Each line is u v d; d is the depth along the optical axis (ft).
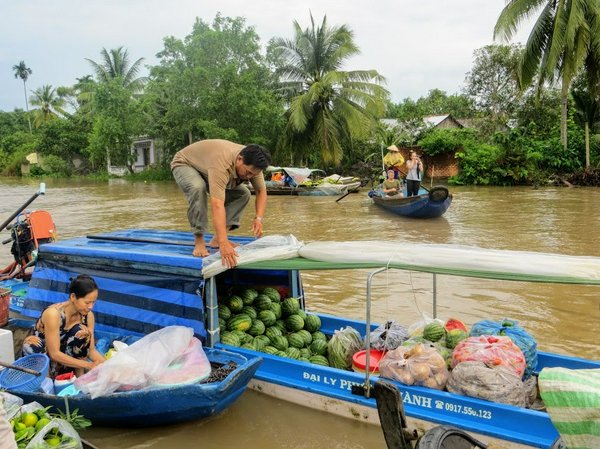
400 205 58.18
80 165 187.93
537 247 40.29
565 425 7.50
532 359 16.29
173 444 15.25
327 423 16.02
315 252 16.81
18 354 19.84
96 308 20.26
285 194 89.10
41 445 12.12
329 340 20.01
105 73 170.30
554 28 84.99
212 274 17.71
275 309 20.31
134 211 70.13
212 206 17.40
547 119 116.67
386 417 9.81
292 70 121.19
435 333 17.37
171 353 15.62
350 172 124.47
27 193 106.93
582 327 23.71
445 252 14.74
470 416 14.11
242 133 120.37
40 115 223.10
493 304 27.04
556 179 97.25
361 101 111.55
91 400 14.85
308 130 120.47
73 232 53.06
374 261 15.46
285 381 16.97
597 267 12.97
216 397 15.06
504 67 122.11
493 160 101.50
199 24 129.80
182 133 125.39
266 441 15.30
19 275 28.40
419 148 117.29
